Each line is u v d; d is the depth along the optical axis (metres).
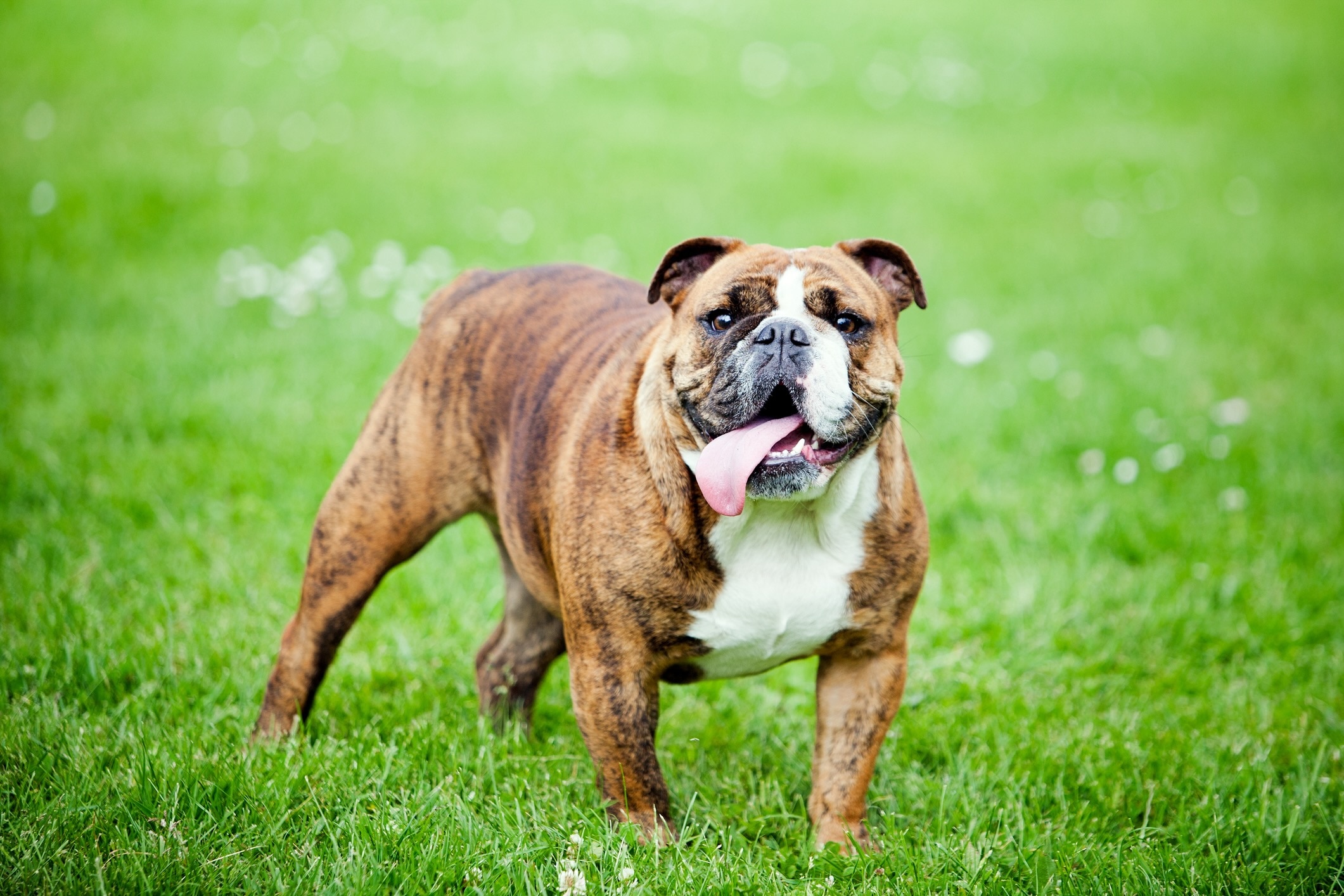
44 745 4.79
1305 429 9.16
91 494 7.41
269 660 5.85
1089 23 24.75
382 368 9.66
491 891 4.08
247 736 5.17
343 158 15.58
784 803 4.96
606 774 4.52
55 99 16.75
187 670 5.65
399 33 21.05
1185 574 7.08
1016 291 12.58
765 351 4.13
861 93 20.08
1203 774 5.16
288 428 8.55
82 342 9.85
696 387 4.28
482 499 5.37
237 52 19.42
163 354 9.67
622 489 4.38
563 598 4.55
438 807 4.49
